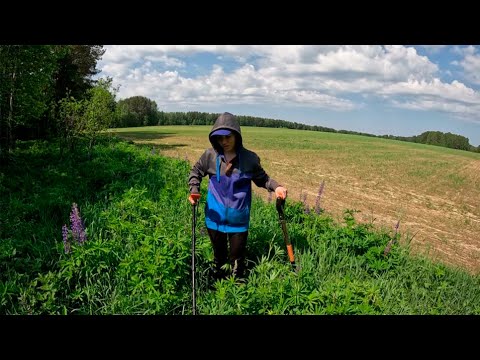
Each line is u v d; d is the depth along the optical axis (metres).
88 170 10.87
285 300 4.18
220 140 4.47
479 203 18.78
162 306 4.12
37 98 18.00
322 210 7.61
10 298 4.00
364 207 14.06
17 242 5.34
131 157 14.74
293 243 6.23
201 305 4.27
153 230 5.85
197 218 6.83
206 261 4.95
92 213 6.79
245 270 5.16
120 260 4.82
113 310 4.10
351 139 76.06
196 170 4.74
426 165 36.34
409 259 6.50
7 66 15.13
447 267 6.83
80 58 37.41
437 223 12.98
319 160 31.89
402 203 16.20
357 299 4.48
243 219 4.62
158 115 126.62
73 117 17.06
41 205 7.09
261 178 4.75
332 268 5.62
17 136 24.03
